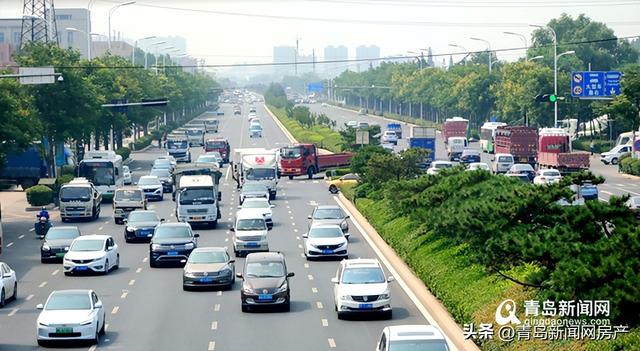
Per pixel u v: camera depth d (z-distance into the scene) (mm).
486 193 69375
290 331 56250
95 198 113625
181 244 80312
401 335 41812
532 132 162250
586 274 40156
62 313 53625
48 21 194625
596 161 180875
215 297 67250
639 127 149375
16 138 110375
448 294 59562
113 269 79688
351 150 178625
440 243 72125
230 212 117438
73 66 155000
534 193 50906
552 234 44938
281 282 62125
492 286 55531
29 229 106125
